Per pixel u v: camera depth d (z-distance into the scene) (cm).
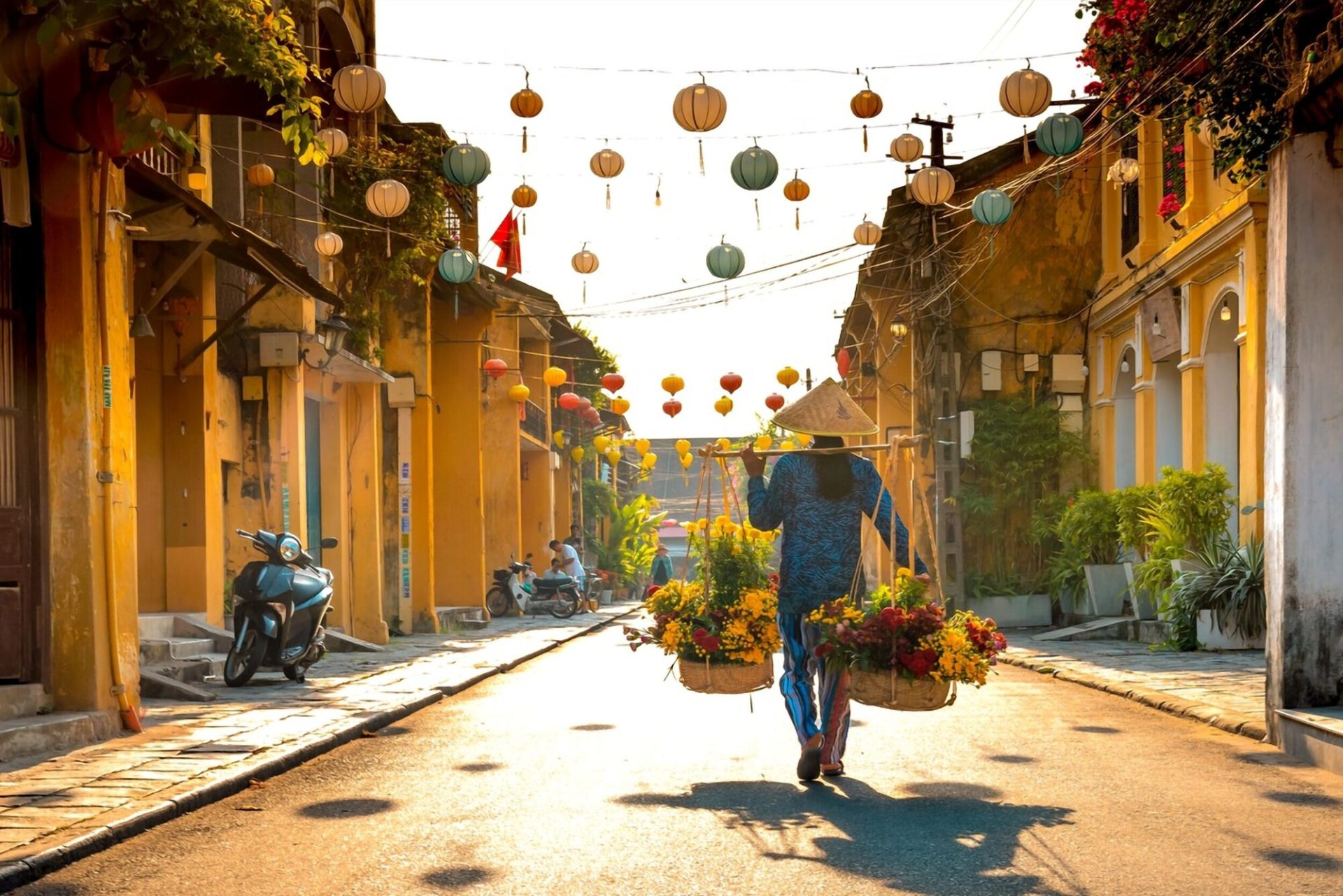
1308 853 523
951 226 2314
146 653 1201
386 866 512
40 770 727
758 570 736
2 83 816
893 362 2672
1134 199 2130
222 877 501
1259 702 1006
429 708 1094
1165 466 1844
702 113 942
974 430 2345
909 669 664
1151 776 710
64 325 884
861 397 3105
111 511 898
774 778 705
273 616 1214
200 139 1366
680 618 732
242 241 1180
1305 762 757
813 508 712
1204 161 1753
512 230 2172
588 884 480
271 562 1242
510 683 1327
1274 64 1095
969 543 2342
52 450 881
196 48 800
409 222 1973
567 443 4281
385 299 2144
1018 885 475
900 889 470
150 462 1394
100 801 627
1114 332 2233
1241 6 1061
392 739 901
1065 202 2331
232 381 1622
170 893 478
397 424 2233
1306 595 828
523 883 482
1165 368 1994
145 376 1394
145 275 1384
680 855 525
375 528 2011
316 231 1798
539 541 3772
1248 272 1545
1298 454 834
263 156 1742
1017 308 2358
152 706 1050
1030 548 2333
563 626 2555
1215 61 1128
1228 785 681
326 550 1917
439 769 751
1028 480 2333
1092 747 816
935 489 2281
